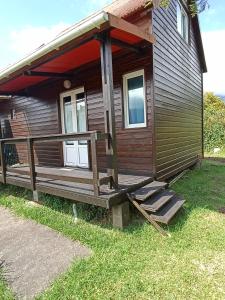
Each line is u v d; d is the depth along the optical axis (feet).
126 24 12.21
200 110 36.09
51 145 25.64
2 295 8.52
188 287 8.34
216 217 14.05
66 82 22.36
